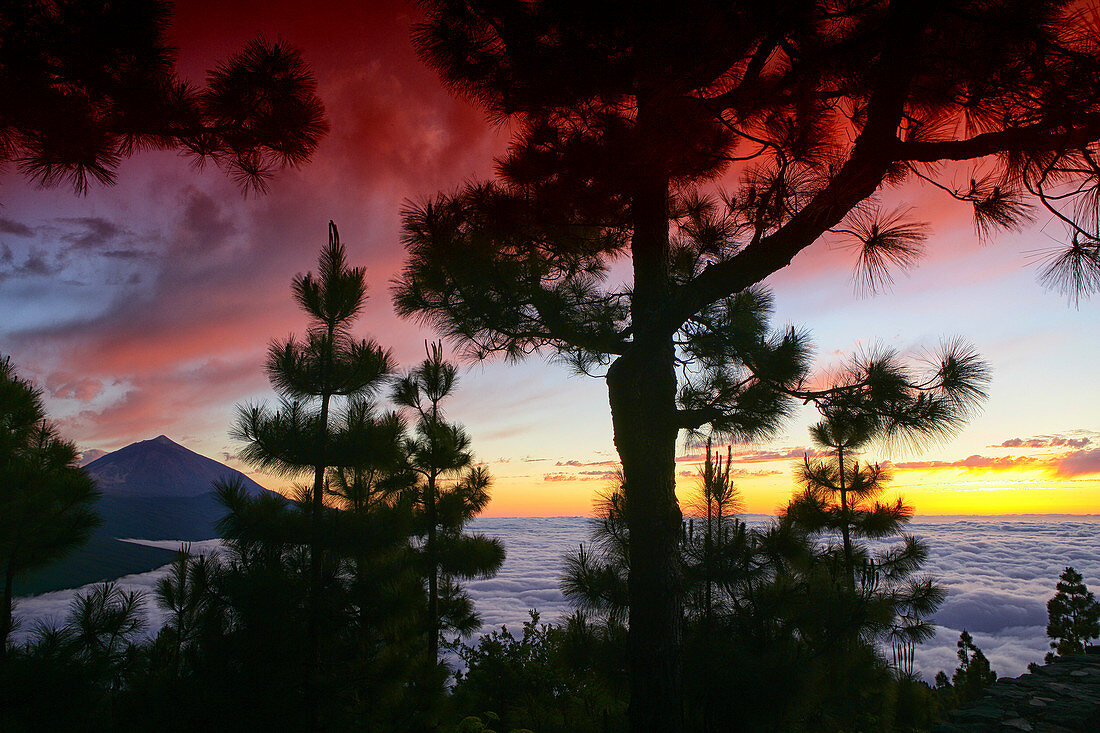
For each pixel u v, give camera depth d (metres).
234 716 5.11
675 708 4.25
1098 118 2.45
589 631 6.09
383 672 6.04
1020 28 2.39
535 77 3.73
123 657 6.27
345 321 6.80
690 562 6.00
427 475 9.94
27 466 6.46
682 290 4.14
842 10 3.01
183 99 3.37
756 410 4.71
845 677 6.16
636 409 4.75
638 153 3.77
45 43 2.75
